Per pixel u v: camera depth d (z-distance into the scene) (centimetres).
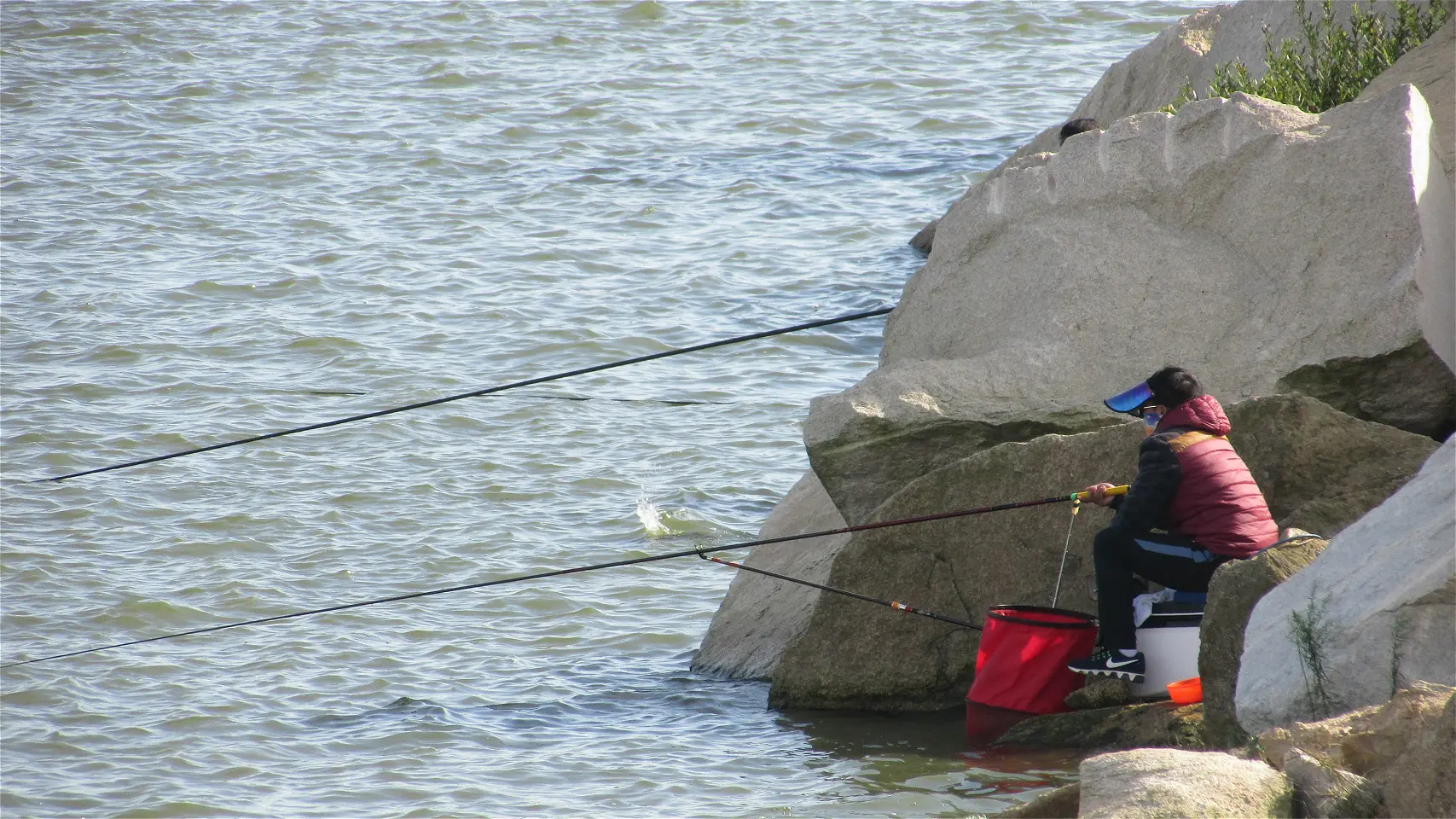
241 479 5225
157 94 11950
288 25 13938
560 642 3953
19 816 2881
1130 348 3441
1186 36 6088
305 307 7338
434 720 3378
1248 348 3334
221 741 3275
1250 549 2759
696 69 12425
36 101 11750
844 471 3462
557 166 10006
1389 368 3203
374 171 9988
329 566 4491
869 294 7256
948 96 11275
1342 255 3331
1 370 6444
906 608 3141
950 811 2666
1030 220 3725
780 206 8869
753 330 6838
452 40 13425
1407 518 2392
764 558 4012
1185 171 3584
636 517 4856
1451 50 3988
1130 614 2850
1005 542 3212
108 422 5834
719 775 2967
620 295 7400
